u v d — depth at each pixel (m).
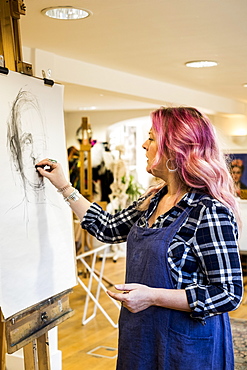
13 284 1.93
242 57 4.09
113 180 8.66
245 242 6.35
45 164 2.14
